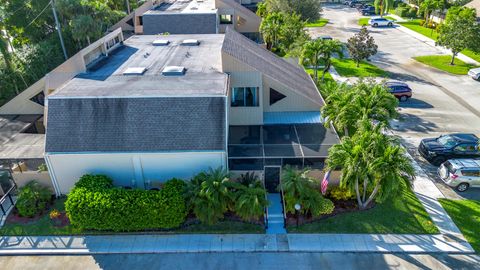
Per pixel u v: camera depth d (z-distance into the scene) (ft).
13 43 161.27
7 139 87.45
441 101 124.26
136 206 66.80
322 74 141.69
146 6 181.78
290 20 166.09
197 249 66.64
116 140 72.95
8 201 79.41
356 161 64.75
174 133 72.95
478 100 124.47
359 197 73.00
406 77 146.82
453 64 159.02
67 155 73.05
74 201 67.21
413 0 263.29
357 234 68.80
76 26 152.35
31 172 77.15
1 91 114.32
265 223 71.10
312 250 65.82
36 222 73.20
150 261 64.85
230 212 73.26
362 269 61.87
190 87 80.33
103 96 75.25
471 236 67.41
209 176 69.67
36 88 99.55
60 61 147.84
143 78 88.28
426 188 80.94
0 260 65.82
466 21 151.74
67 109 74.69
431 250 64.80
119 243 68.44
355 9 302.86
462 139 88.94
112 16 191.01
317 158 75.15
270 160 75.51
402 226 70.03
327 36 209.26
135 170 75.25
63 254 66.64
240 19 183.73
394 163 63.10
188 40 121.80
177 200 67.26
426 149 89.35
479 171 77.61
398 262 62.95
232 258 64.95
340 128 82.28
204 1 205.67
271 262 63.93
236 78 88.63
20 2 150.00
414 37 207.82
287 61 124.77
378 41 201.98
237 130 87.40
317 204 70.28
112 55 110.01
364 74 150.10
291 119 91.66
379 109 79.46
